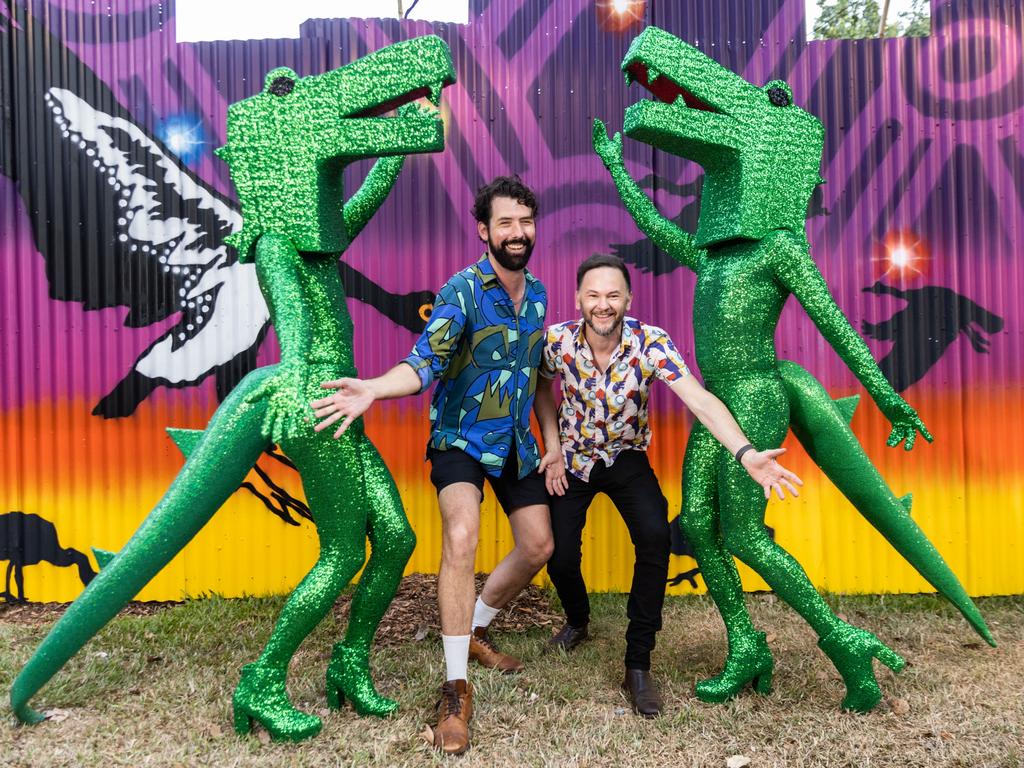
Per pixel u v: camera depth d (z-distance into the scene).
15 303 3.72
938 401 3.79
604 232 3.82
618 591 3.82
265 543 3.79
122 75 3.75
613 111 3.83
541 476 2.82
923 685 2.73
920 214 3.79
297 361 2.14
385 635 3.25
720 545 2.71
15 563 3.73
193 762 2.24
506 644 3.17
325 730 2.42
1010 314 3.79
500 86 3.83
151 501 3.77
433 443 2.66
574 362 2.73
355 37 3.80
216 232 3.78
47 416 3.73
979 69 3.79
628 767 2.24
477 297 2.54
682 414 3.80
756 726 2.46
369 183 2.71
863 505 2.66
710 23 3.80
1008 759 2.23
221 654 3.05
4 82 3.71
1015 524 3.80
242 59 3.78
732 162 2.59
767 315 2.60
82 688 2.69
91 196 3.74
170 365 3.77
